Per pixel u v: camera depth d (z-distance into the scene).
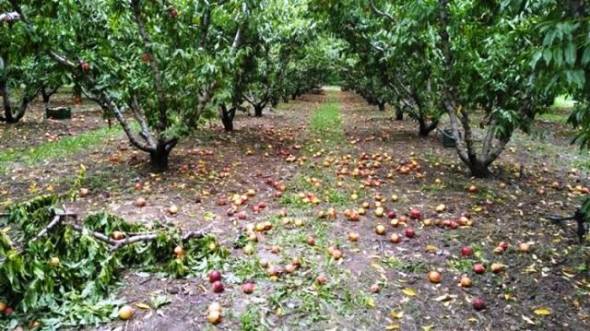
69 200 5.32
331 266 3.80
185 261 3.63
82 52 5.89
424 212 5.22
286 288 3.41
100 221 3.92
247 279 3.53
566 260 4.03
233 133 10.98
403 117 15.47
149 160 7.46
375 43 9.59
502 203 5.62
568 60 2.43
